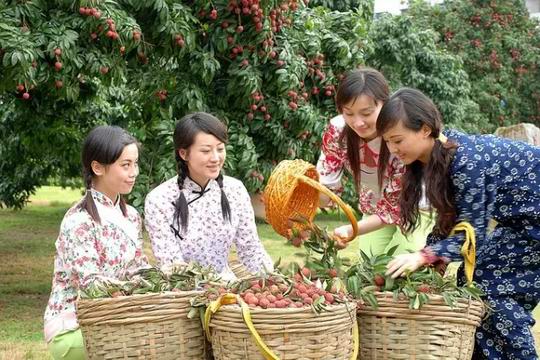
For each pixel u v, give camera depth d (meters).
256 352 2.63
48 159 10.12
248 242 3.71
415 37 12.56
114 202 3.38
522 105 17.86
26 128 7.71
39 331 5.77
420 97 3.03
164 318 2.74
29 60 4.94
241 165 6.12
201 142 3.43
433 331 2.91
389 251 3.21
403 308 2.91
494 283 3.24
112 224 3.27
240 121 6.35
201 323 2.82
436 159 3.02
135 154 3.29
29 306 6.66
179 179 3.57
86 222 3.20
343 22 7.03
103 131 3.26
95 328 2.75
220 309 2.68
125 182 3.28
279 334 2.60
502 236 3.23
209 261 3.60
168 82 6.05
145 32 5.88
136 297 2.72
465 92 13.41
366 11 7.63
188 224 3.53
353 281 2.94
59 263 3.29
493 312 3.24
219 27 5.95
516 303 3.24
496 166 3.06
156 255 3.49
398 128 3.00
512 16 17.33
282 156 6.58
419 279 3.00
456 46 16.78
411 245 4.03
